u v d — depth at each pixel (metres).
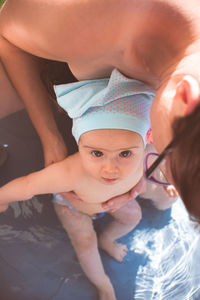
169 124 0.77
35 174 1.56
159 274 1.67
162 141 0.81
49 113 1.54
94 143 1.25
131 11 0.92
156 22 0.90
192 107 0.67
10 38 1.21
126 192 1.59
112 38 0.96
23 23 1.05
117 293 1.58
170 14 0.89
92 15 0.93
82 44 0.99
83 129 1.26
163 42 0.91
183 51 0.86
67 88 1.26
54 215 1.79
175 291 1.61
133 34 0.94
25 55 1.41
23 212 1.81
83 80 1.24
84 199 1.59
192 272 1.68
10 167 1.93
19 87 1.48
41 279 1.57
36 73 1.48
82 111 1.23
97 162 1.32
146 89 1.18
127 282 1.62
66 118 1.98
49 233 1.73
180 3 0.90
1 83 1.66
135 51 0.98
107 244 1.73
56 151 1.54
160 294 1.60
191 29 0.87
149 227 1.84
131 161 1.32
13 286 1.53
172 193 1.73
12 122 2.04
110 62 1.08
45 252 1.67
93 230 1.75
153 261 1.72
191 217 0.76
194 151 0.64
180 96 0.74
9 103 1.78
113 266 1.68
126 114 1.21
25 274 1.58
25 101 1.51
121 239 1.78
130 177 1.49
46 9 0.97
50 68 1.50
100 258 1.69
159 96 0.85
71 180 1.50
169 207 1.92
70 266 1.63
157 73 0.96
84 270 1.63
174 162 0.72
